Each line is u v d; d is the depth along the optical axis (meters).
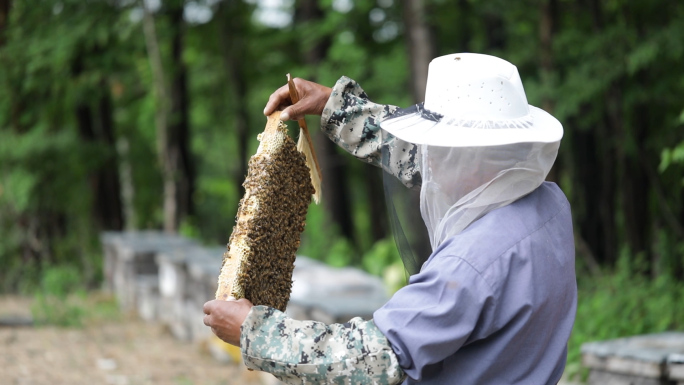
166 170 14.44
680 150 6.32
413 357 2.00
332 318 4.98
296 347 2.04
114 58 13.38
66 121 14.89
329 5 14.21
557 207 2.29
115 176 14.45
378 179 20.25
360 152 2.61
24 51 12.44
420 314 2.00
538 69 10.87
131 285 10.09
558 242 2.21
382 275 11.59
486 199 2.15
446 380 2.14
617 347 4.71
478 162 2.13
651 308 6.79
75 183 12.80
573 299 2.24
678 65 9.70
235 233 2.36
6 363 6.50
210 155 25.27
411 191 2.54
